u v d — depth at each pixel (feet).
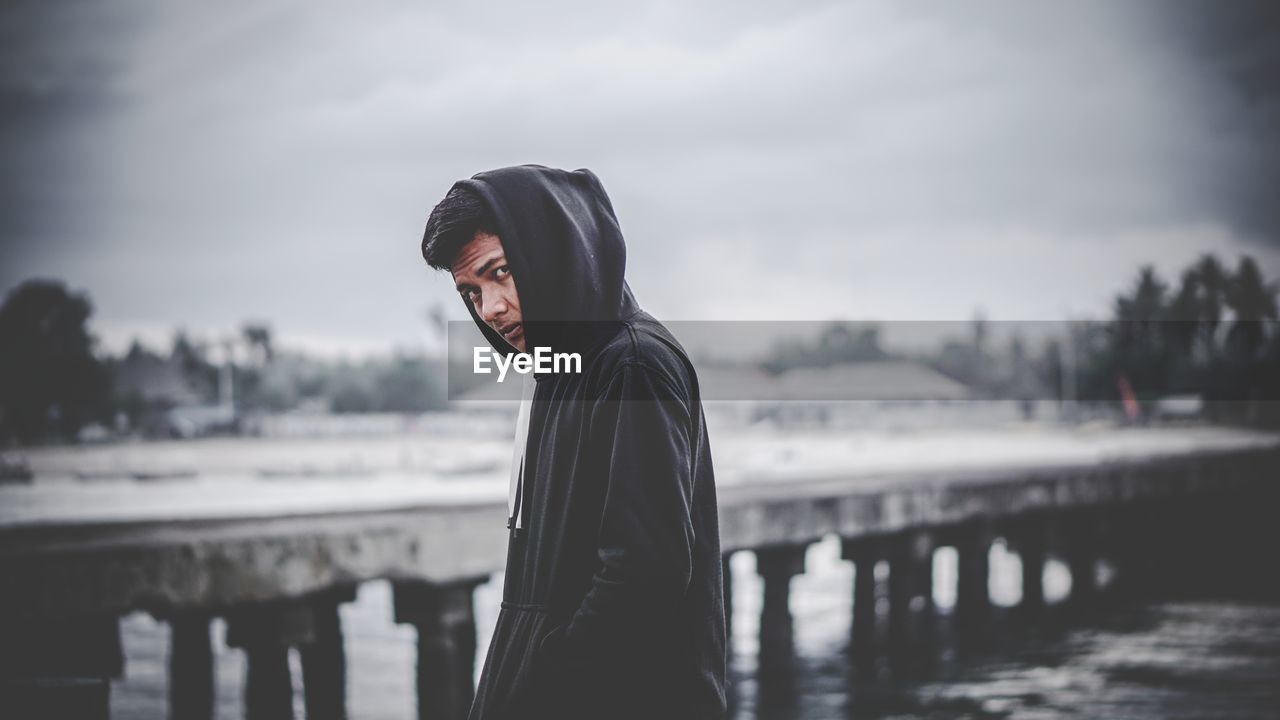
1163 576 64.75
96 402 208.95
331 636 29.45
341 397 254.47
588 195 6.93
